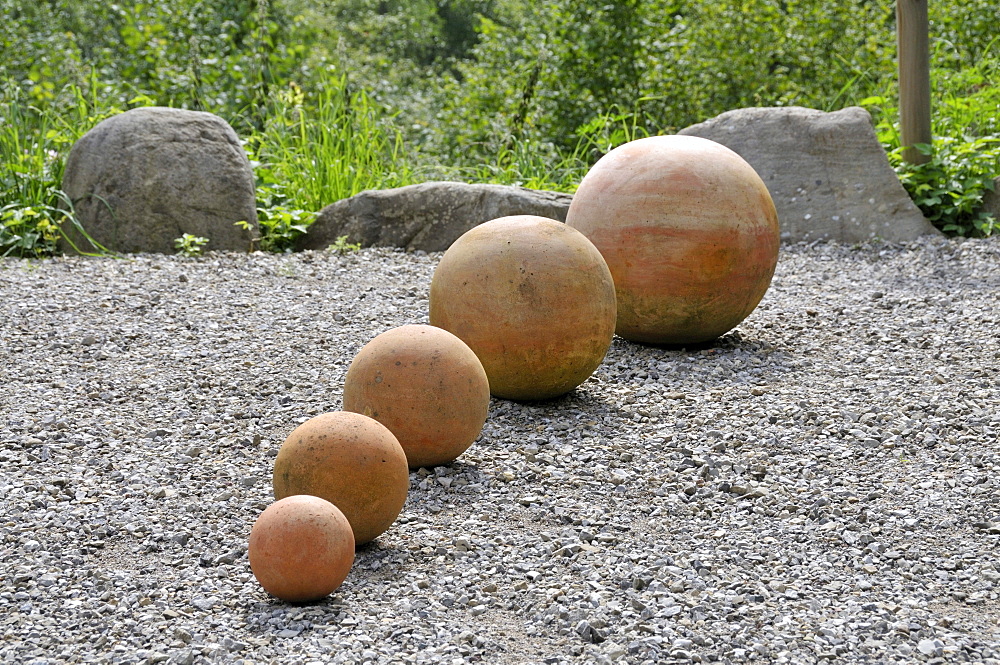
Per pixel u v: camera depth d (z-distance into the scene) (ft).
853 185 28.84
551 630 10.01
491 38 46.60
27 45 44.83
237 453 14.52
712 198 18.12
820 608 10.39
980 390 16.67
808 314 21.66
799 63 44.65
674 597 10.58
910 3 29.14
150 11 43.39
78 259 25.66
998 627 10.05
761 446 14.75
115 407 16.26
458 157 41.52
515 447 14.75
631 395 16.76
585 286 15.85
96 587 10.75
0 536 11.84
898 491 13.28
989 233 28.17
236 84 39.96
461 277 15.87
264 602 10.52
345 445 11.54
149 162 26.99
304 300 22.54
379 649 9.55
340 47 37.65
